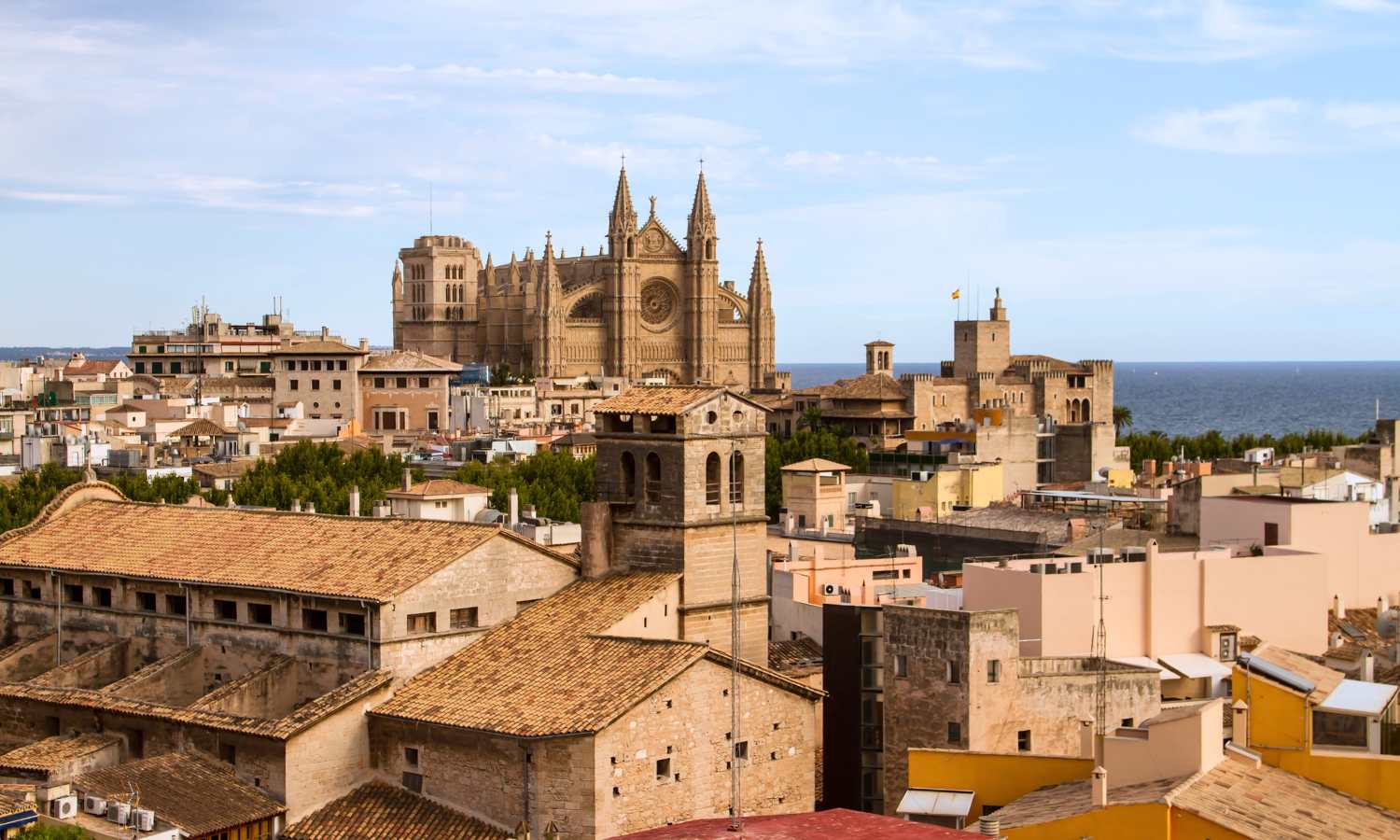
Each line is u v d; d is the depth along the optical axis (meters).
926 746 94.56
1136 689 97.19
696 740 90.44
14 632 111.31
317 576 99.12
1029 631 105.62
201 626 102.56
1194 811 65.56
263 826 88.25
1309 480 151.25
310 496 198.25
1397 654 104.56
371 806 90.75
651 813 88.31
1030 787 76.94
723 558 104.50
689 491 103.06
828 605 100.81
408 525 103.56
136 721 95.75
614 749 86.50
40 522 115.50
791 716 95.19
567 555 105.19
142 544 109.25
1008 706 93.81
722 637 104.38
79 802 84.06
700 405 103.50
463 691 93.25
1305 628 111.88
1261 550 117.62
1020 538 167.50
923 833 67.56
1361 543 126.75
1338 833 67.25
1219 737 72.75
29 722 100.81
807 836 67.31
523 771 87.06
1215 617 109.38
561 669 92.69
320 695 96.69
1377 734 76.25
